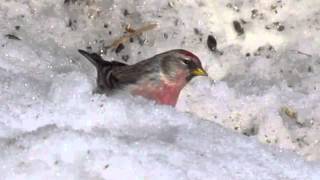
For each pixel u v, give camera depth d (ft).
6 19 36.83
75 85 26.84
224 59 37.99
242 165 24.73
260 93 35.63
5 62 32.40
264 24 38.78
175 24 38.14
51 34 37.01
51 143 22.68
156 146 24.00
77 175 22.17
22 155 22.26
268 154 25.77
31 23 37.01
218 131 26.53
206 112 34.63
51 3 37.81
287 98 35.37
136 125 26.13
